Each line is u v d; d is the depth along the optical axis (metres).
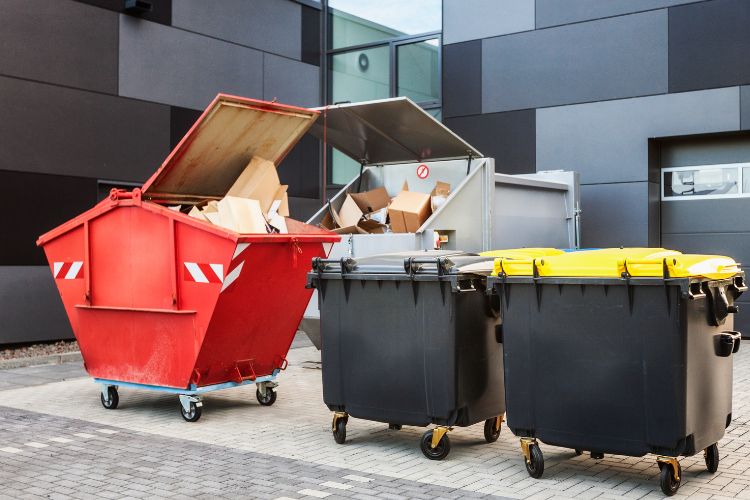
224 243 6.42
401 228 8.98
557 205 11.03
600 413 4.86
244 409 7.28
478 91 13.13
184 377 6.76
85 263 7.26
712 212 11.88
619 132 11.99
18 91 10.34
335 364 5.91
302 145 14.27
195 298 6.63
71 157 10.90
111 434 6.30
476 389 5.57
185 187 7.45
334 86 14.73
